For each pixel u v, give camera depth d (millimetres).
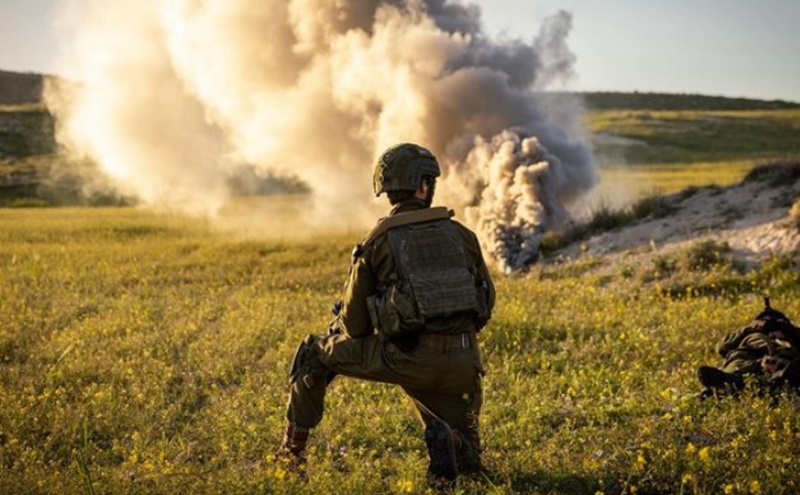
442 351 4414
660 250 13805
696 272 12203
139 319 10242
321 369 4805
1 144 64625
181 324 9836
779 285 11148
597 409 5770
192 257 18219
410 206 4520
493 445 5297
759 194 15305
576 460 4875
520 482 4641
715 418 5293
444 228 4465
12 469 5020
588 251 15617
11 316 10641
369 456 5156
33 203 45125
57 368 7664
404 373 4445
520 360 7625
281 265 17250
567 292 11672
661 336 8281
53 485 4613
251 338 8844
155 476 4672
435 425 4438
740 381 5781
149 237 22609
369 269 4434
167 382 7402
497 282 13422
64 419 6117
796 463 4438
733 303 10633
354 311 4492
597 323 8977
